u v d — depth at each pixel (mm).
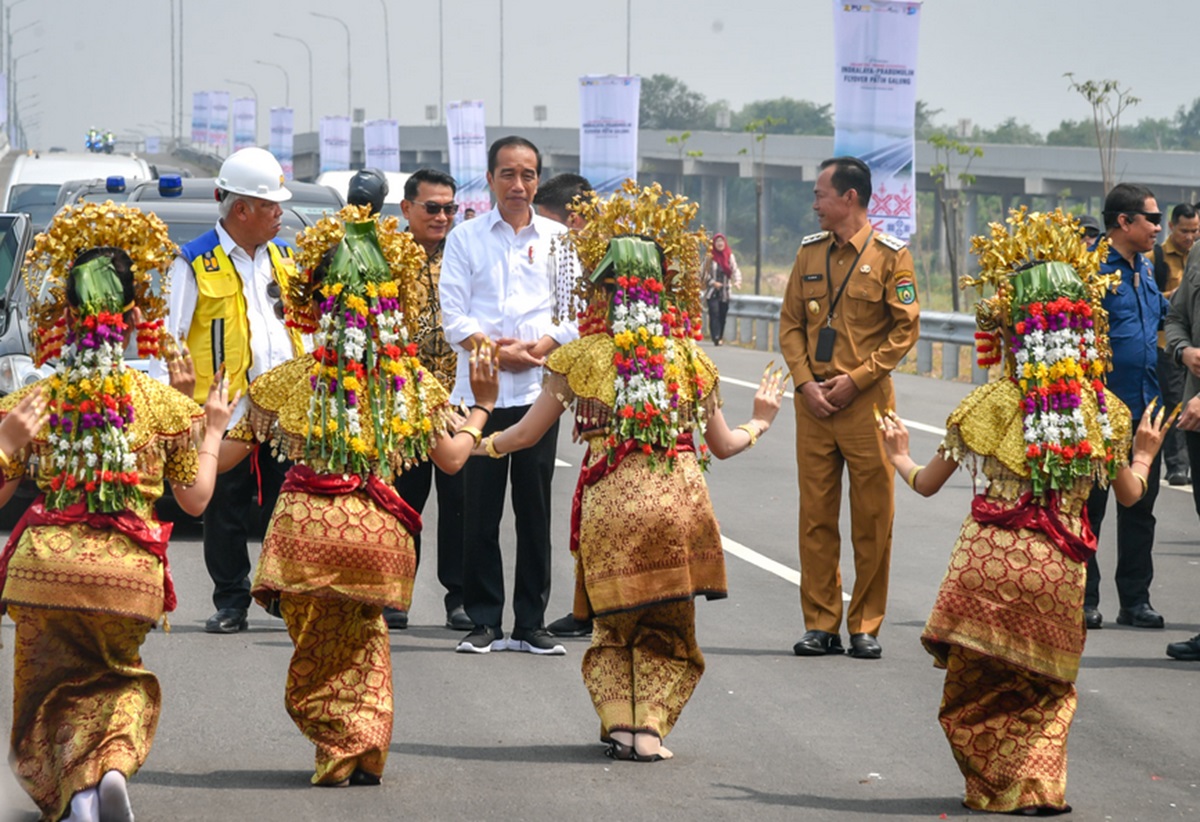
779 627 11641
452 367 11750
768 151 106375
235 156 10766
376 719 7812
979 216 101438
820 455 10922
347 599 7566
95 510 6918
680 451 8352
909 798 7816
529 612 10828
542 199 12312
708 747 8664
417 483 11805
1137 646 11188
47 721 6996
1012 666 7535
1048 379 7508
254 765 8172
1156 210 11820
